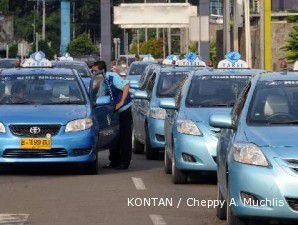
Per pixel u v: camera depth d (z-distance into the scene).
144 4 119.25
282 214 19.59
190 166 29.48
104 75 36.06
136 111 42.72
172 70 41.12
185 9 118.88
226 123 22.34
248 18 65.19
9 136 31.47
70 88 34.38
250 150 20.20
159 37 188.75
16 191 28.22
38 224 22.41
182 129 29.78
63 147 31.59
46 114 32.03
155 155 39.78
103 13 113.06
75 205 25.42
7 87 34.34
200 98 31.92
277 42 85.00
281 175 19.66
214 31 136.88
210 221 22.94
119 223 22.58
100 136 34.50
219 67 36.41
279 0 92.94
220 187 23.06
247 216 19.92
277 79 23.41
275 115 22.17
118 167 35.84
